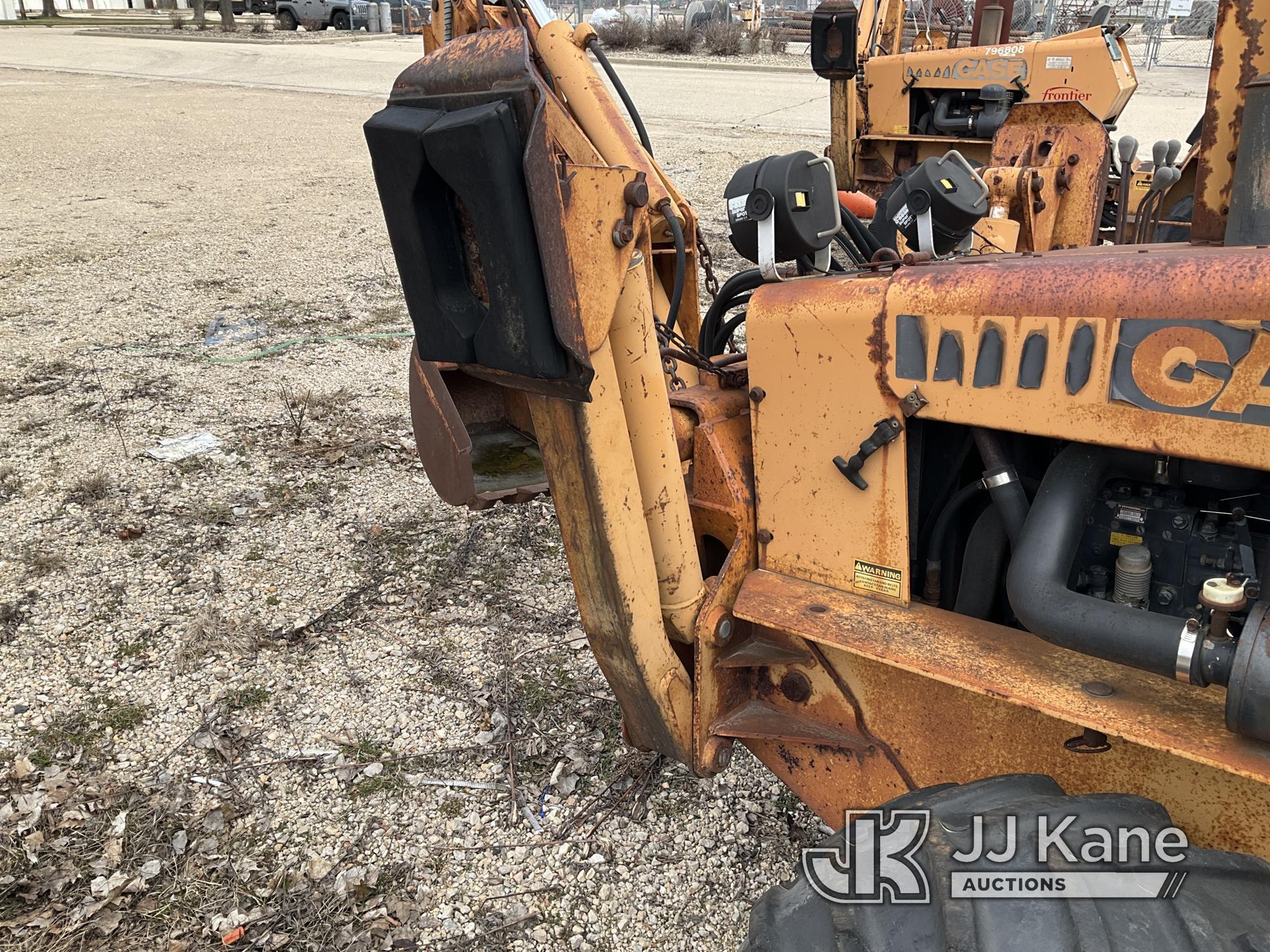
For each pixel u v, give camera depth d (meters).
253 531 4.23
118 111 16.81
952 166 2.27
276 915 2.41
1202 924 1.35
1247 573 1.69
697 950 2.32
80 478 4.63
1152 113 14.51
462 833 2.67
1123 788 1.80
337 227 9.46
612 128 2.86
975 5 9.25
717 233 8.78
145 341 6.41
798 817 2.70
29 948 2.31
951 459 2.10
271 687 3.27
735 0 28.44
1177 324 1.57
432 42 3.85
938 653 1.88
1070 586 1.88
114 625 3.58
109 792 2.80
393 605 3.72
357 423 5.27
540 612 3.66
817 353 2.04
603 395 1.97
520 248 1.63
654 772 2.86
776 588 2.19
